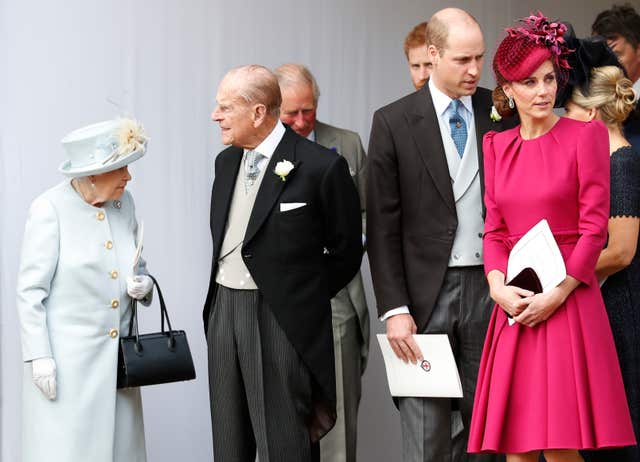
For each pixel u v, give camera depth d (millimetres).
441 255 11328
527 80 9578
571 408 9344
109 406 11258
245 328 11523
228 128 11477
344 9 15570
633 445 9648
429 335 11164
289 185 11422
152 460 14328
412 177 11461
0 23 13328
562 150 9602
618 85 10281
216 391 11727
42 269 11109
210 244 14555
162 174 14289
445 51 11188
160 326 14305
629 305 10688
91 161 11234
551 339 9469
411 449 11648
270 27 14992
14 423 13297
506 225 10039
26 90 13445
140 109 14102
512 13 16797
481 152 11398
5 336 13289
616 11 12664
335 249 11664
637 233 10398
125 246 11648
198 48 14445
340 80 15602
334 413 11641
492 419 9648
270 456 11359
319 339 11477
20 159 13422
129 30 13992
